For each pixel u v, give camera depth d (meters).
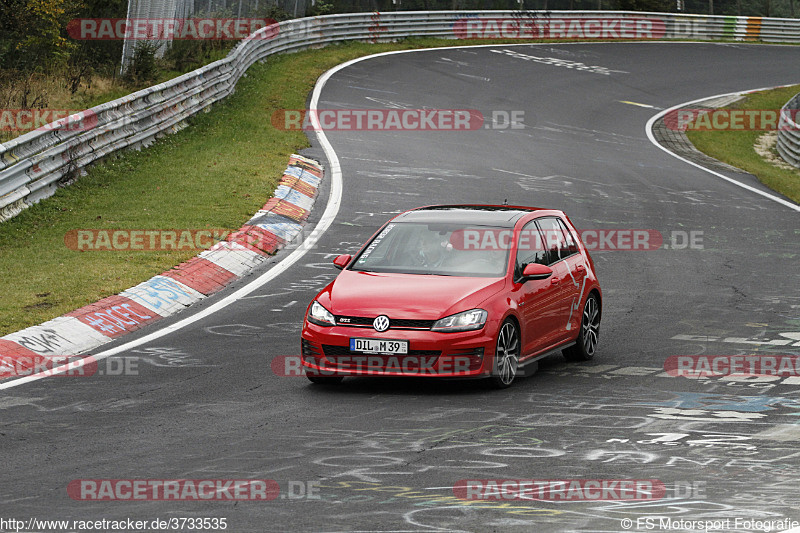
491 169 88.06
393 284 35.00
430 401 32.47
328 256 58.00
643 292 52.31
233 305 47.41
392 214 69.06
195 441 27.36
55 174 65.50
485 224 38.22
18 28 94.50
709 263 59.91
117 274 49.09
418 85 127.06
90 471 24.56
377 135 98.38
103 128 73.38
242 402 32.00
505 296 34.75
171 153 80.25
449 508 21.59
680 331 44.03
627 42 186.38
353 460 25.48
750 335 43.09
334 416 30.28
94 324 42.06
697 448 26.78
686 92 146.00
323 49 142.25
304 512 21.34
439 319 33.12
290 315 45.53
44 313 42.31
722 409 31.28
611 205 76.94
